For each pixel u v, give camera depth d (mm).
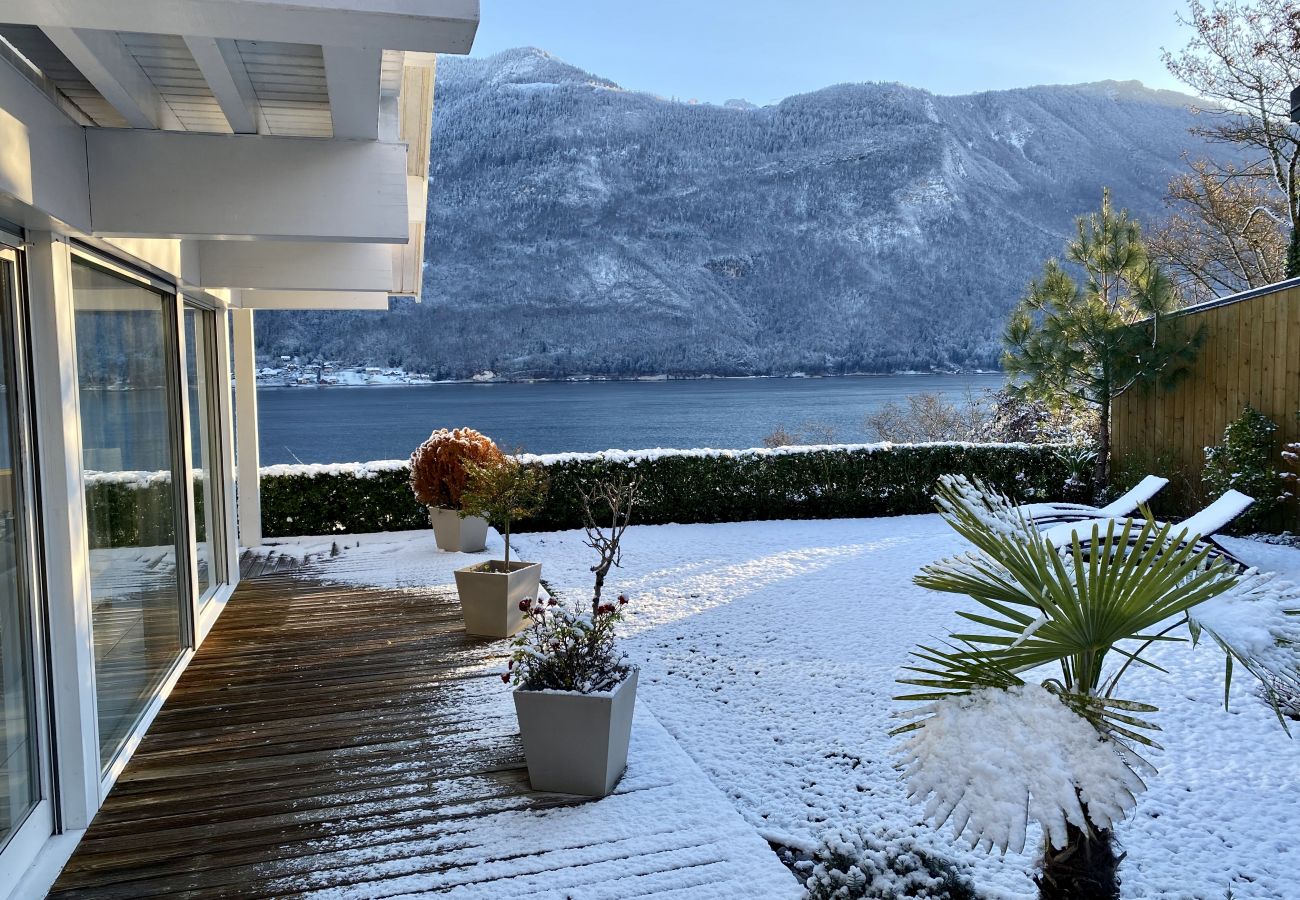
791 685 4793
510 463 5953
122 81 2900
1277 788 3586
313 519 9219
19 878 2805
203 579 5887
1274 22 14703
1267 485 8516
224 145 3516
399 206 3650
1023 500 10969
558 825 3143
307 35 2191
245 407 8500
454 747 3826
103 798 3375
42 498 3096
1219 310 9281
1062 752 1937
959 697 2125
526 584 5715
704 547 8641
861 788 3604
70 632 3133
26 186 2734
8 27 2609
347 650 5250
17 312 3029
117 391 3965
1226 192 16688
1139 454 10234
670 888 2742
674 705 4516
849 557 8086
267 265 5793
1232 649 1913
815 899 2623
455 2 2113
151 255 4242
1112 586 2004
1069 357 10078
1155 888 2893
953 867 2816
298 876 2830
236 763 3689
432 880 2797
